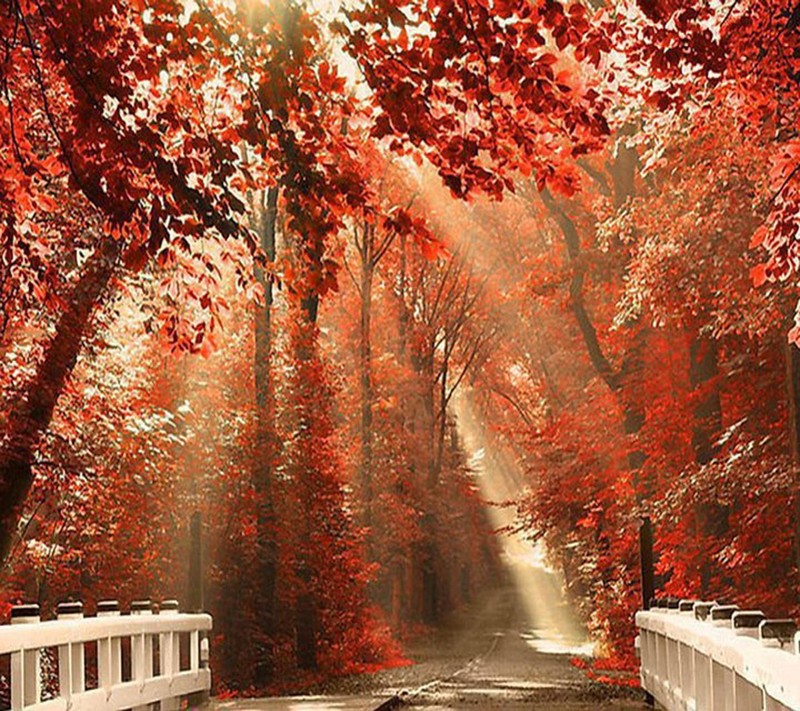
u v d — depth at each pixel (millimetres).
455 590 74438
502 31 8125
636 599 30875
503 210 46594
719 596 21922
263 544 29172
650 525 18828
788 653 7035
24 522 22484
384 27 8125
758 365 22297
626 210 21359
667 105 13055
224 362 28672
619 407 29781
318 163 8805
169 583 27750
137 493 22562
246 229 8789
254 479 28453
